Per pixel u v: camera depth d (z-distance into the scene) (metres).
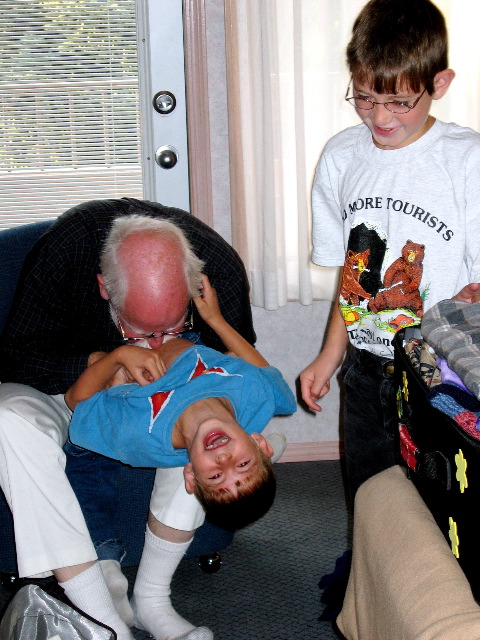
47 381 1.52
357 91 1.26
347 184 1.41
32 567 1.36
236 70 2.19
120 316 1.44
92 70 2.32
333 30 2.16
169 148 2.38
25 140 2.35
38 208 2.40
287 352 2.46
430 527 0.98
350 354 1.49
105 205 1.60
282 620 1.63
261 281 2.31
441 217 1.30
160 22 2.30
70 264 1.51
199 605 1.69
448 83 1.28
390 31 1.21
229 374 1.39
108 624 1.37
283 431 2.49
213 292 1.53
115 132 2.37
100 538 1.51
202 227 1.63
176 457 1.35
